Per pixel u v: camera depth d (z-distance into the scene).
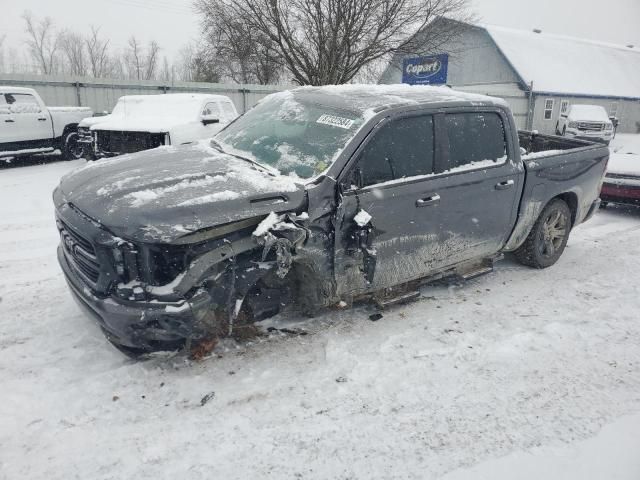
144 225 2.89
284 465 2.62
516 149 4.78
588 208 5.88
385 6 19.31
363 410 3.07
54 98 17.11
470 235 4.47
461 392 3.26
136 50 44.06
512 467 2.65
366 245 3.61
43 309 4.22
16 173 11.12
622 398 3.25
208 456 2.66
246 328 3.70
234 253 3.12
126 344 3.16
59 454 2.63
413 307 4.45
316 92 4.52
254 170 3.67
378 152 3.79
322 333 3.91
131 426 2.86
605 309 4.51
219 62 25.78
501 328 4.12
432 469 2.62
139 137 9.72
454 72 34.44
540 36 36.31
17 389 3.12
